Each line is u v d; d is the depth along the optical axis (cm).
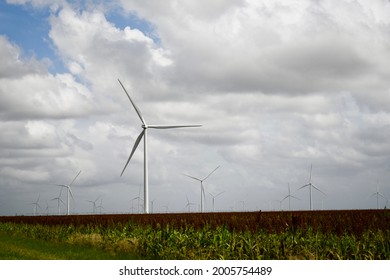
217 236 2762
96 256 2916
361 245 2441
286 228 3155
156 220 4697
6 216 8212
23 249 3061
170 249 2838
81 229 4647
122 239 3362
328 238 2648
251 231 3278
